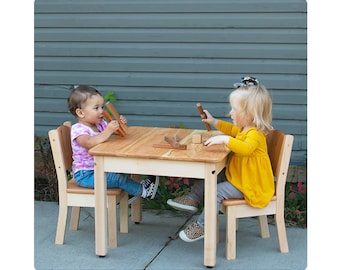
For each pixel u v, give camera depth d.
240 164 3.65
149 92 4.68
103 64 4.70
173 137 3.65
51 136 3.75
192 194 3.84
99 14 4.65
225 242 3.93
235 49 4.55
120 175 3.83
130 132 4.04
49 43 4.74
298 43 4.49
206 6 4.53
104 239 3.66
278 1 4.46
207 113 4.04
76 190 3.79
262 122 3.64
